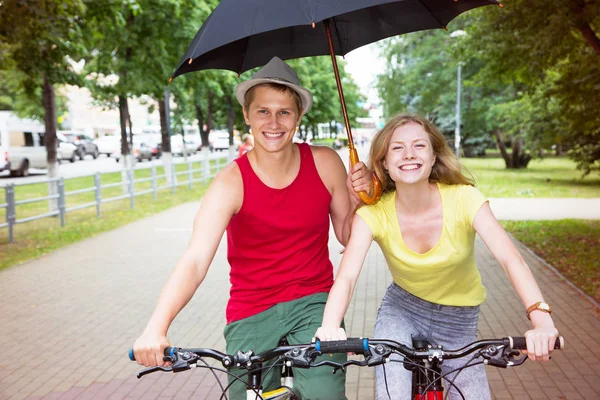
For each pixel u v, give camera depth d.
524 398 4.50
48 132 15.30
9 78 15.49
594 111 12.35
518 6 9.91
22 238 12.05
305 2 2.56
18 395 4.75
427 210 2.61
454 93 32.19
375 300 7.44
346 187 2.87
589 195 19.75
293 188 2.74
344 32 3.62
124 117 25.28
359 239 2.63
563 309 6.83
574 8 9.20
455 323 2.78
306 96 2.73
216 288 8.23
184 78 20.17
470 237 2.63
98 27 12.91
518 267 2.38
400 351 2.07
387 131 2.58
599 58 11.02
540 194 20.05
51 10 9.50
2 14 9.06
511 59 11.80
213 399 4.63
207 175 26.17
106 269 9.30
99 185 15.02
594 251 9.98
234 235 2.77
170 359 2.06
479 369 2.74
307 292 2.76
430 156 2.54
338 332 2.25
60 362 5.45
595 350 5.46
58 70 13.26
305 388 2.48
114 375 5.14
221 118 38.81
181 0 15.86
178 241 11.74
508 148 52.28
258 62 3.55
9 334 6.25
